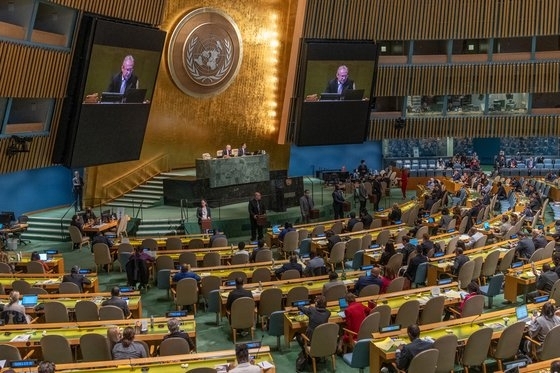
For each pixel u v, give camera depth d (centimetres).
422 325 1054
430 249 1542
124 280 1708
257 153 2650
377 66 2959
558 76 3072
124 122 2306
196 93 2692
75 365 857
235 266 1477
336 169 3353
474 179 2914
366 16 2925
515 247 1586
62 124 2195
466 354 948
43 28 2136
